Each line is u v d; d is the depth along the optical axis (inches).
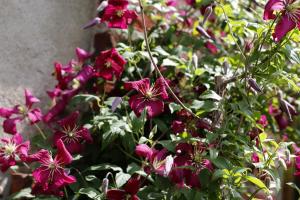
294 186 44.9
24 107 49.8
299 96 59.3
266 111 56.0
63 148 42.0
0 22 50.8
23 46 51.9
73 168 46.2
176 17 58.8
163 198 43.8
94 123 47.9
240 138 44.0
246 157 44.3
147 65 52.6
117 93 54.3
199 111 45.6
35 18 52.6
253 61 45.4
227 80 45.9
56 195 44.0
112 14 48.4
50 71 53.5
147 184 47.0
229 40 53.3
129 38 52.4
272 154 42.8
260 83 46.3
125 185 43.1
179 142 43.4
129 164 45.5
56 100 52.9
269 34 44.8
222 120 45.1
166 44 57.8
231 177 41.6
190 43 57.0
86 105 53.7
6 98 50.9
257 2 51.3
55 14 53.7
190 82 52.1
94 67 48.8
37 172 41.9
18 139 45.5
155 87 44.2
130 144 46.1
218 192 43.4
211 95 43.5
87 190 42.7
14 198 46.5
